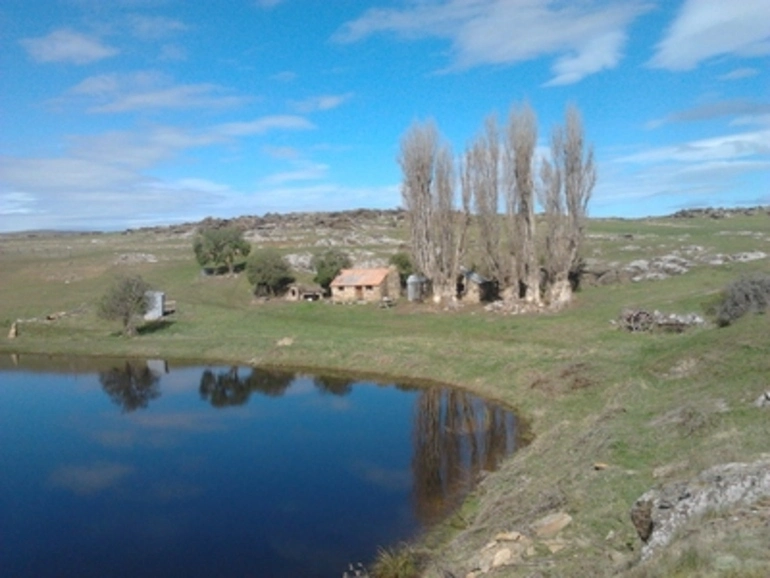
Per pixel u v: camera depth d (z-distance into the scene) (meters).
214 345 50.41
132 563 17.56
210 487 23.09
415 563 15.73
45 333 58.75
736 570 7.85
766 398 18.53
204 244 81.19
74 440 30.00
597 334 40.84
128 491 23.12
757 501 9.76
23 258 104.44
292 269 81.56
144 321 59.62
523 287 57.59
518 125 53.81
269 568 16.78
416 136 58.44
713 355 25.50
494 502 17.98
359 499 21.02
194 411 34.88
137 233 168.62
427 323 51.12
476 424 28.95
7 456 27.73
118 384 42.53
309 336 49.38
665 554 8.94
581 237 54.34
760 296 32.81
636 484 14.91
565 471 17.80
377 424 30.31
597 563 11.14
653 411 21.45
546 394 30.27
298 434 29.34
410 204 59.69
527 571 11.83
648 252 71.50
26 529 20.11
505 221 57.91
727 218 124.44
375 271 66.00
